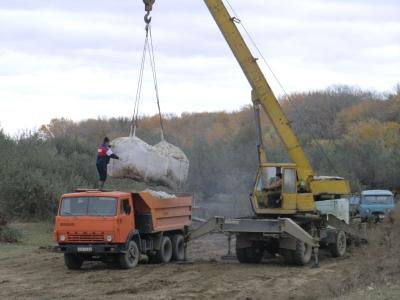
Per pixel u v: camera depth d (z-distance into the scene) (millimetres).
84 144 46375
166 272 19219
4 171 36281
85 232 19469
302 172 22875
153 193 21375
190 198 23953
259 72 23047
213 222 22141
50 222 35562
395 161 50250
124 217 19844
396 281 14203
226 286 16703
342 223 23828
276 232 20844
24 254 24219
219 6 23031
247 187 42531
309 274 18906
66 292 15883
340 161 49781
